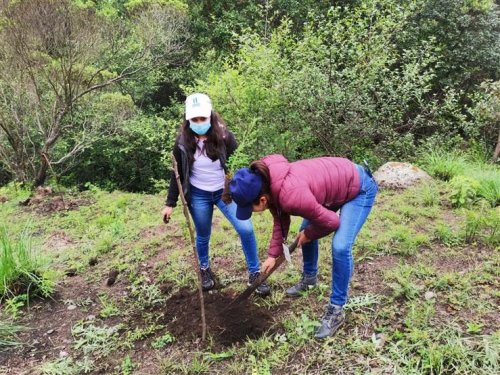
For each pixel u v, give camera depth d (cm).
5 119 1009
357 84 855
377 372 289
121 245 549
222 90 840
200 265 404
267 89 838
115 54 1048
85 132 1105
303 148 951
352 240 307
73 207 769
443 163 738
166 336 353
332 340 321
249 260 381
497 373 276
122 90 1245
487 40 1298
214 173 363
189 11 1421
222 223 560
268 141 865
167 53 1148
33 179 1055
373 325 332
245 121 858
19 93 980
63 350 359
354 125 877
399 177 665
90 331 374
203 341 342
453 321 324
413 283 379
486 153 991
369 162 905
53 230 656
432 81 1327
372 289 377
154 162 1280
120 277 462
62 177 1226
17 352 361
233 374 310
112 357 345
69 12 910
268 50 831
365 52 843
